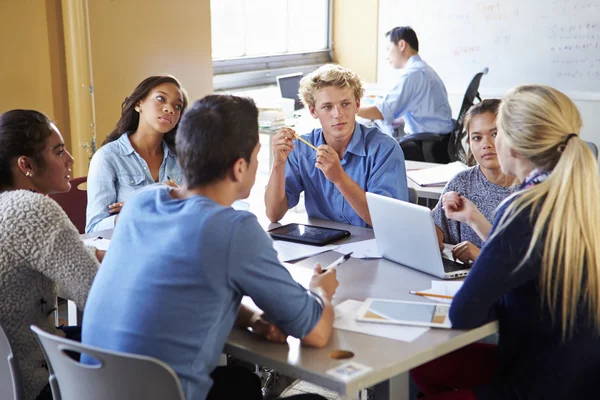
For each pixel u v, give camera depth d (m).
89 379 1.43
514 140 1.60
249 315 1.61
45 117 1.91
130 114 2.73
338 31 6.94
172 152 2.80
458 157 4.89
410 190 2.80
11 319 1.70
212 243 1.39
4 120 1.84
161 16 4.12
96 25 3.76
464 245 2.06
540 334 1.58
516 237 1.53
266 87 6.27
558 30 5.73
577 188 1.51
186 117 1.49
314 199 2.69
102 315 1.46
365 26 6.74
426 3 6.32
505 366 1.66
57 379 1.54
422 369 1.95
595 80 5.66
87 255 1.69
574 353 1.55
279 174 2.55
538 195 1.54
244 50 6.12
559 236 1.51
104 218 2.62
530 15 5.83
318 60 6.91
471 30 6.14
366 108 5.16
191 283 1.39
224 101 1.49
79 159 3.82
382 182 2.55
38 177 1.88
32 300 1.73
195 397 1.42
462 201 2.05
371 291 1.86
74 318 2.37
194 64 4.38
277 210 2.58
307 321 1.48
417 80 5.07
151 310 1.40
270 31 6.35
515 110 1.60
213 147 1.46
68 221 1.71
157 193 1.52
